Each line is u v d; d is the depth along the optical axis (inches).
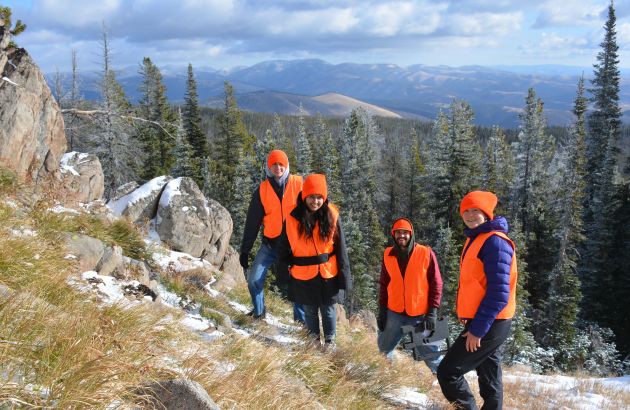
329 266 204.2
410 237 217.3
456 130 1533.0
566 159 1492.4
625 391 306.3
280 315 301.9
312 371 173.5
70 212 272.8
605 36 1766.7
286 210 223.8
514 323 910.4
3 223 185.9
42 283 142.3
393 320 228.1
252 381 132.0
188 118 1991.9
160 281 268.8
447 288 1147.9
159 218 386.9
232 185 1707.7
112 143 1128.8
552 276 1240.2
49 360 99.5
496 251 153.5
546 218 1606.8
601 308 1358.3
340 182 2113.7
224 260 421.4
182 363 125.7
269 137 1907.0
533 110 1779.0
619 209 1544.0
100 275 212.2
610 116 1787.6
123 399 95.0
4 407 79.0
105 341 117.6
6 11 331.0
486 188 1850.4
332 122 4813.0
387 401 187.2
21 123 281.7
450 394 166.7
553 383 319.0
